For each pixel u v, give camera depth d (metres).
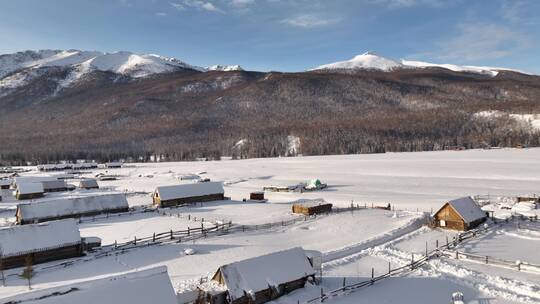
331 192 107.56
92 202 81.50
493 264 45.53
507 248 51.12
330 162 186.00
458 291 38.75
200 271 44.16
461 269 43.97
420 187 108.62
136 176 170.12
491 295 37.66
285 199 99.38
